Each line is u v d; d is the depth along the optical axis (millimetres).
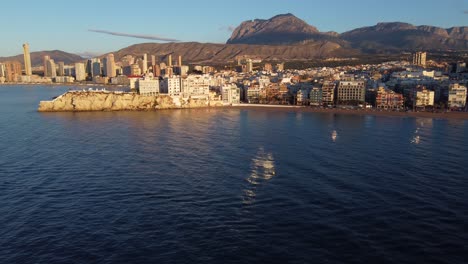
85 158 150750
